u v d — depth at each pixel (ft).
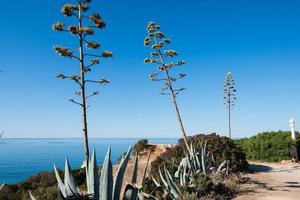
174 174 47.62
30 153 591.78
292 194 42.78
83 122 43.24
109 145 14.80
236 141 112.57
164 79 75.41
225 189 43.55
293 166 73.77
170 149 69.72
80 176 74.79
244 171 61.57
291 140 88.89
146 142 108.68
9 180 187.01
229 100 135.44
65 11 46.68
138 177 69.72
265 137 99.76
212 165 57.82
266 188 46.47
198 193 41.42
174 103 73.36
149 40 76.84
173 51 75.31
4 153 602.03
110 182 14.69
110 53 46.24
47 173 80.74
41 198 57.00
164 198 40.63
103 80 44.83
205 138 66.59
